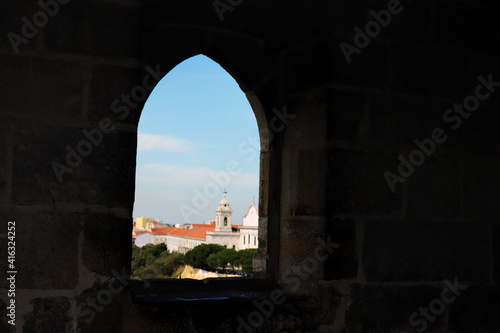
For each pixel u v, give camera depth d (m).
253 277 2.64
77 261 1.88
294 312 2.33
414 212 2.43
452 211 2.51
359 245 2.32
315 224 2.34
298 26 2.38
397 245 2.39
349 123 2.35
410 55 2.50
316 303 2.29
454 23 2.62
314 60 2.44
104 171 1.94
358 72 2.39
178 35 2.51
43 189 1.87
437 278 2.45
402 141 2.44
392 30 2.47
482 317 2.51
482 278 2.54
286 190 2.57
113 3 2.01
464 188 2.54
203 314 2.16
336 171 2.31
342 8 2.38
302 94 2.50
